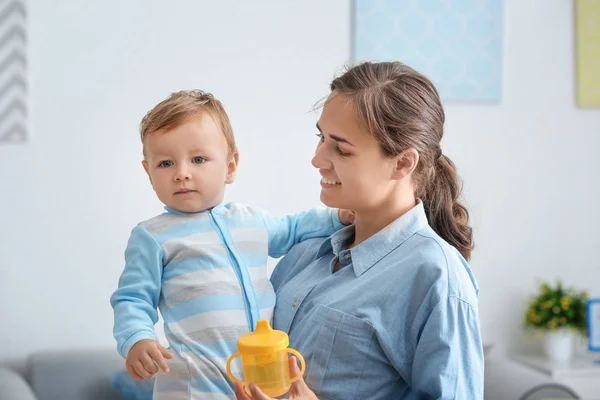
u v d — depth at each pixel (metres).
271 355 1.03
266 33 2.94
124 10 2.82
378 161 1.15
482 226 3.14
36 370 2.54
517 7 3.15
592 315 3.01
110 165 2.82
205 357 1.19
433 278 1.12
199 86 2.88
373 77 1.17
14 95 2.73
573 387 2.87
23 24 2.73
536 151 3.19
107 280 2.83
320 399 1.15
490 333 3.17
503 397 2.36
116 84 2.82
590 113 3.23
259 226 1.33
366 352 1.13
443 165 1.32
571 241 3.23
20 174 2.75
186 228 1.26
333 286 1.22
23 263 2.77
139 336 1.13
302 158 2.97
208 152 1.26
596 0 3.21
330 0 2.98
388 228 1.21
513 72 3.15
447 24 3.07
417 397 1.13
